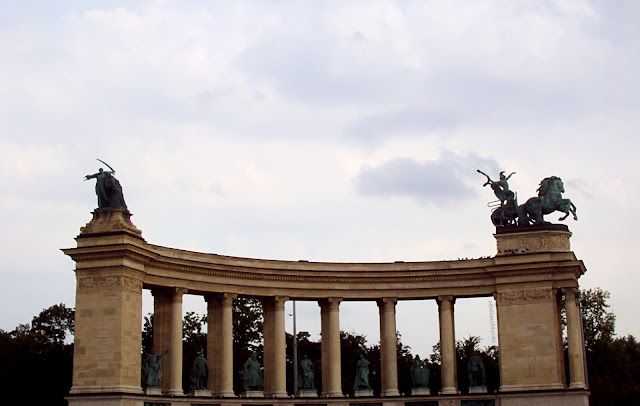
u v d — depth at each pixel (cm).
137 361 6856
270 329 8044
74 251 6825
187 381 11700
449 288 8144
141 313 6988
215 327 7800
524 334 7781
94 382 6650
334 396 7962
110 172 7094
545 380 7644
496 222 8162
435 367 12800
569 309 7769
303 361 8194
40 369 10131
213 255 7675
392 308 8188
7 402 9881
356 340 12750
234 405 7569
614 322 12988
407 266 8250
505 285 7912
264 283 7931
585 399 7562
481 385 8031
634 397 12012
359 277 8162
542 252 7794
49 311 12288
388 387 8044
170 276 7331
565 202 8012
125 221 6975
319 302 8281
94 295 6788
